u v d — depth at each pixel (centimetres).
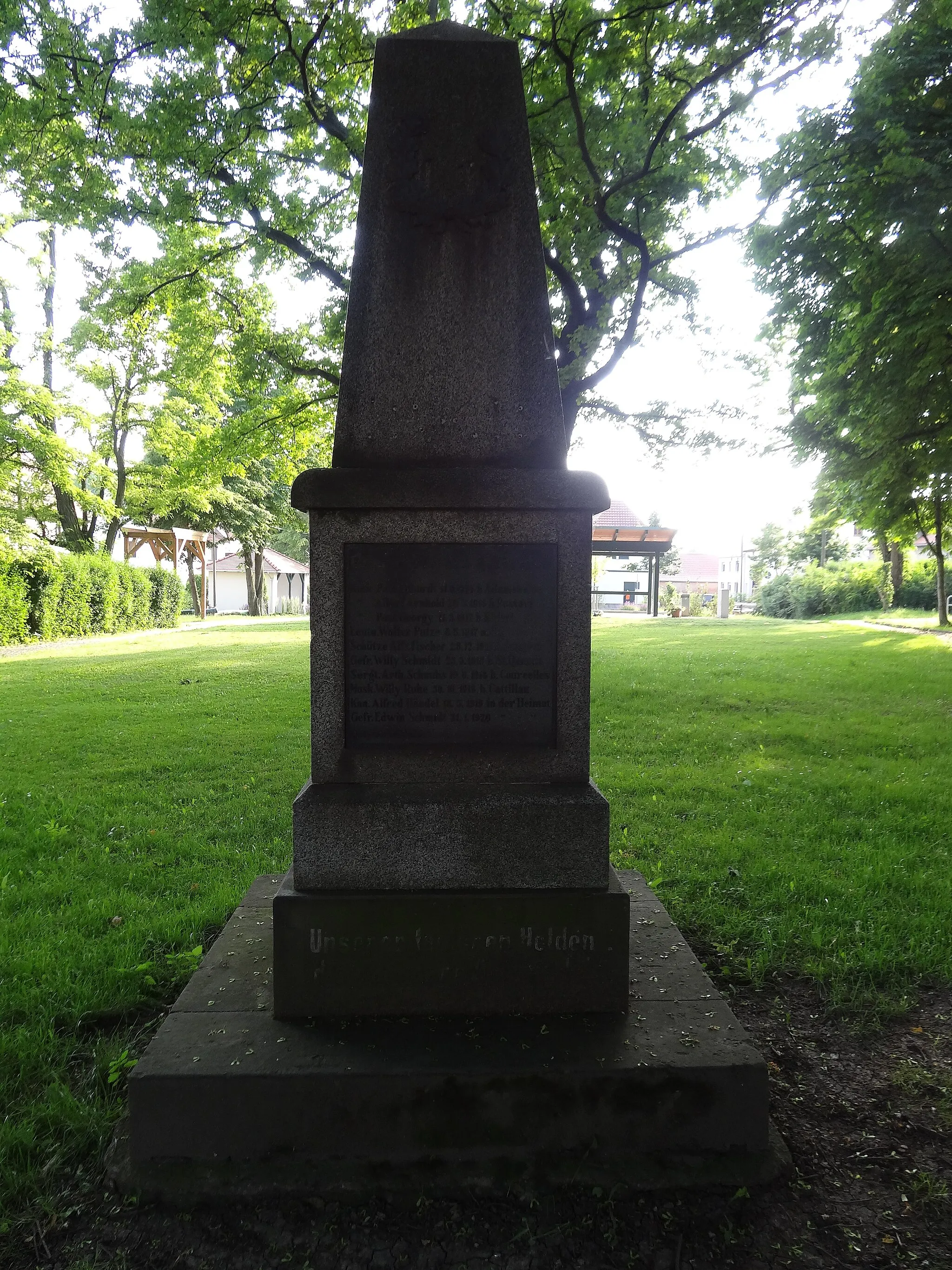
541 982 260
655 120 850
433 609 271
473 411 278
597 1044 242
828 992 324
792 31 771
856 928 368
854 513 1448
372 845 262
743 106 829
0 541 2102
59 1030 299
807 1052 286
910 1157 234
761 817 539
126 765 716
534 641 272
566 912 259
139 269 1159
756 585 7031
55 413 2277
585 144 790
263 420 1309
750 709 993
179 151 866
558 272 911
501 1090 229
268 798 607
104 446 2798
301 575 5272
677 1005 267
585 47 771
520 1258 201
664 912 348
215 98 865
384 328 276
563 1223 211
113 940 362
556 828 262
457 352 277
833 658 1530
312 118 898
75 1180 229
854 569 3697
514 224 277
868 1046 289
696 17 793
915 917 380
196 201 967
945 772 654
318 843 262
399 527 269
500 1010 260
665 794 606
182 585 3197
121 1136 240
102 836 523
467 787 270
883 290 944
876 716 921
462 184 275
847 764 699
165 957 352
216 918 386
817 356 1134
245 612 4881
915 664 1385
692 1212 215
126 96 848
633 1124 231
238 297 1259
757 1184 224
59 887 425
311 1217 214
